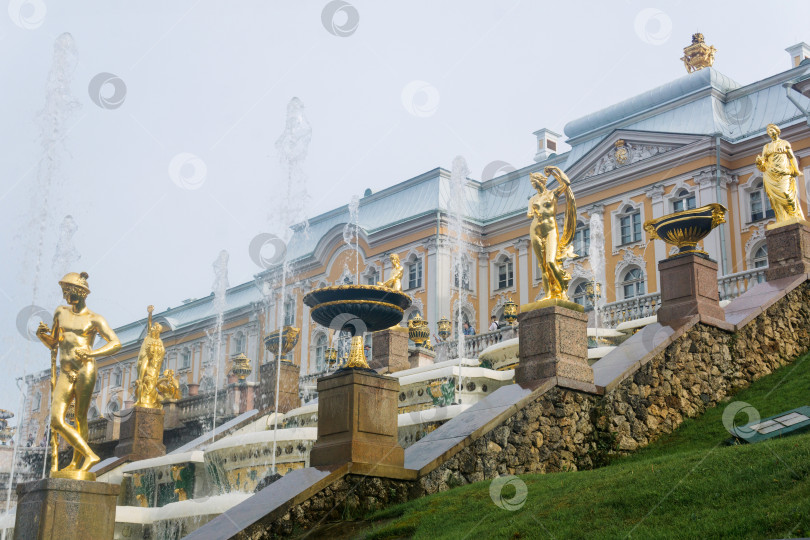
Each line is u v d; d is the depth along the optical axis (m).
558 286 13.46
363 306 11.32
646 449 13.03
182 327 63.19
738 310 16.03
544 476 10.85
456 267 47.66
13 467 25.94
